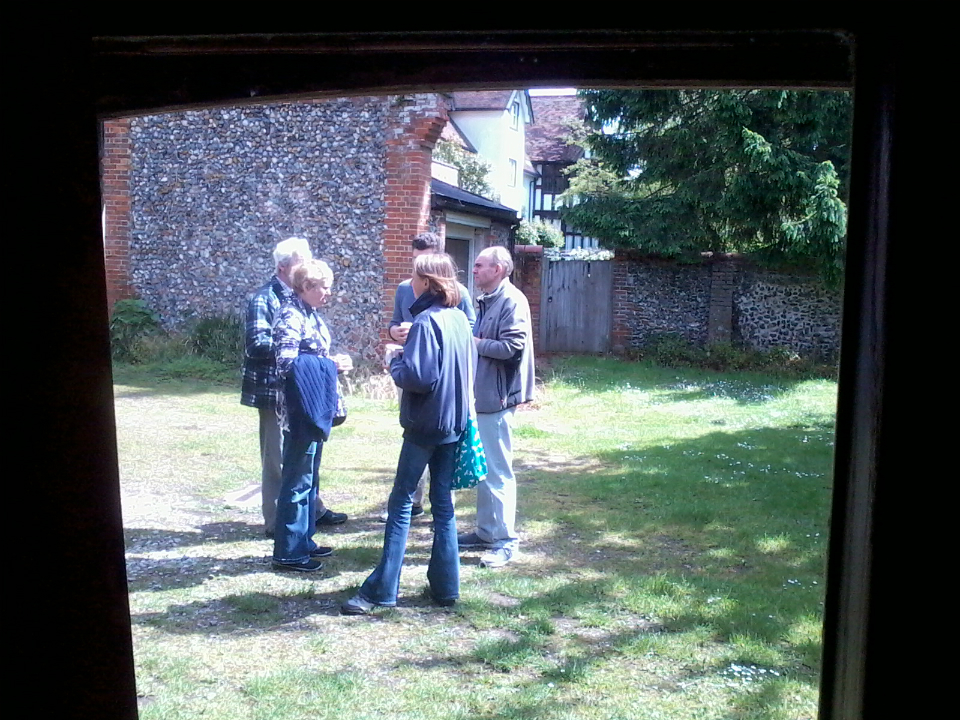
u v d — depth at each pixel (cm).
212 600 407
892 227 120
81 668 126
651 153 1447
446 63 151
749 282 1446
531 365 474
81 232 122
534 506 582
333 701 312
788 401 1095
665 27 135
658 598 414
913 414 121
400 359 387
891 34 120
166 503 577
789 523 548
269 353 483
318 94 157
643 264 1498
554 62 149
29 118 118
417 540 509
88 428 124
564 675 336
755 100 1312
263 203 1200
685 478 666
